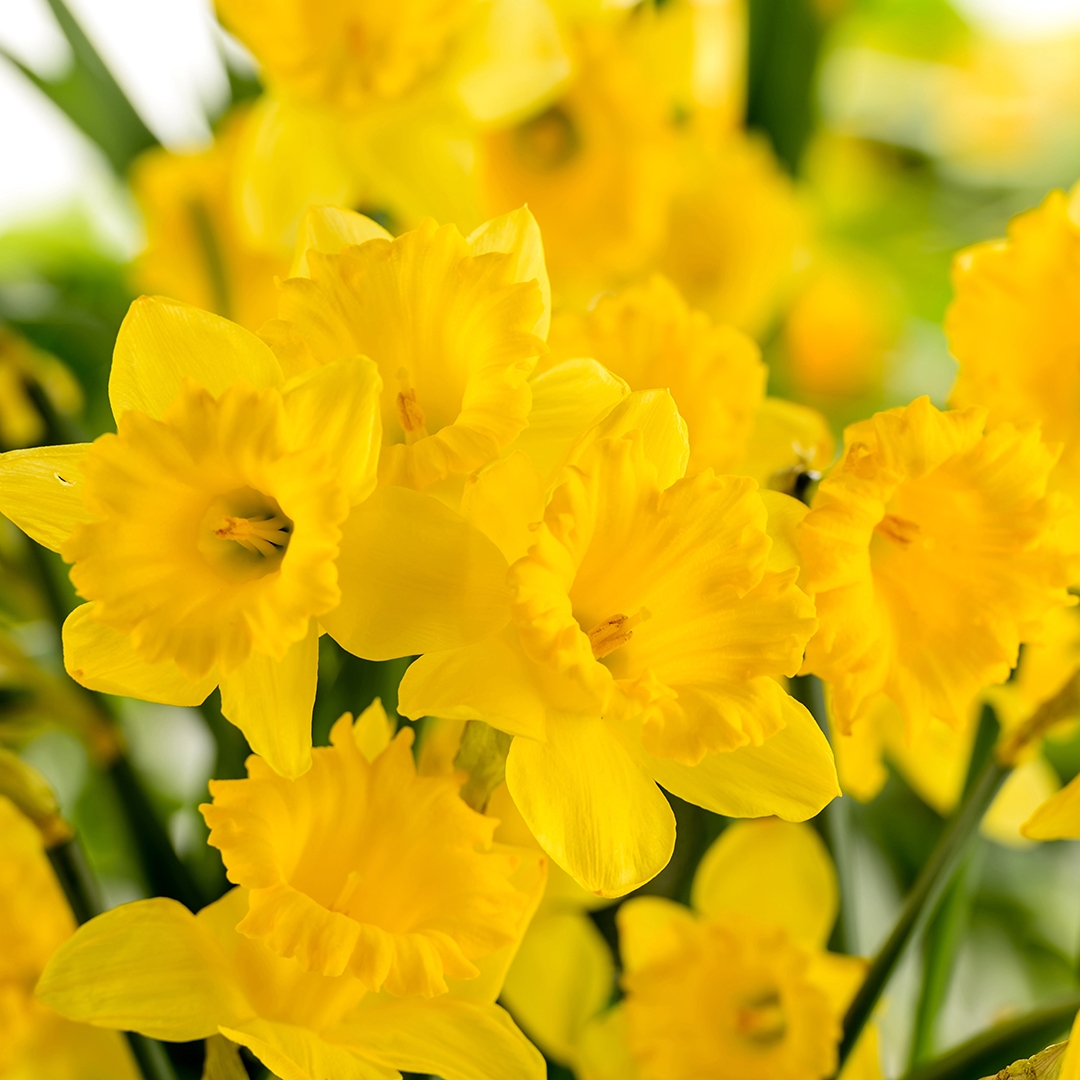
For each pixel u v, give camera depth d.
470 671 0.60
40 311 0.94
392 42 0.76
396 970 0.61
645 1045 0.70
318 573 0.60
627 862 0.60
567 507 0.61
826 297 1.09
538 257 0.63
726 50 1.04
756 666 0.61
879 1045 0.74
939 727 0.74
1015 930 0.99
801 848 0.73
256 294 0.82
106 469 0.61
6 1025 0.68
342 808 0.62
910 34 1.43
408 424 0.62
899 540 0.64
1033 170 1.38
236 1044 0.63
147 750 0.90
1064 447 0.66
